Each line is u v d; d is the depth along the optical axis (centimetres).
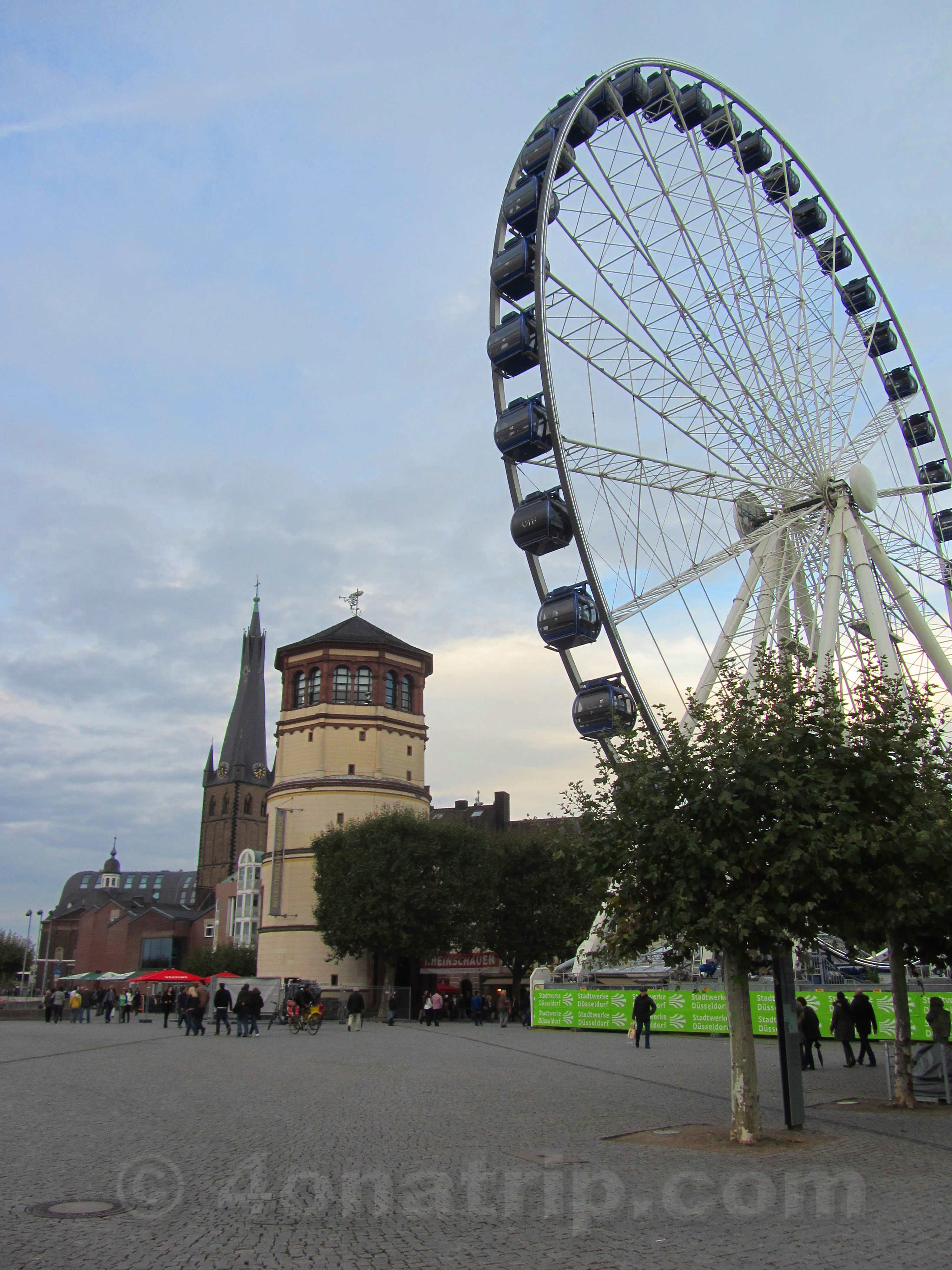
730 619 4412
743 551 4494
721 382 4388
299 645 9175
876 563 4584
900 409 5169
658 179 4444
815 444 4516
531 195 4278
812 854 1905
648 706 3862
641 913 2103
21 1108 2206
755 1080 1873
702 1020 5091
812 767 2064
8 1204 1273
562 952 8244
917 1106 2366
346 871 7750
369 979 8362
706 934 1945
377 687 9062
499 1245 1138
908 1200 1377
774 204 5003
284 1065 3344
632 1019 5175
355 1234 1169
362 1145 1761
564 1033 5531
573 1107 2306
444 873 7638
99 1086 2669
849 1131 1989
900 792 2178
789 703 2175
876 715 2325
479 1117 2120
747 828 1995
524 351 4169
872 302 5159
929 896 2206
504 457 4338
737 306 4469
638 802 2117
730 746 2067
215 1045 4372
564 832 2844
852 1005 3400
